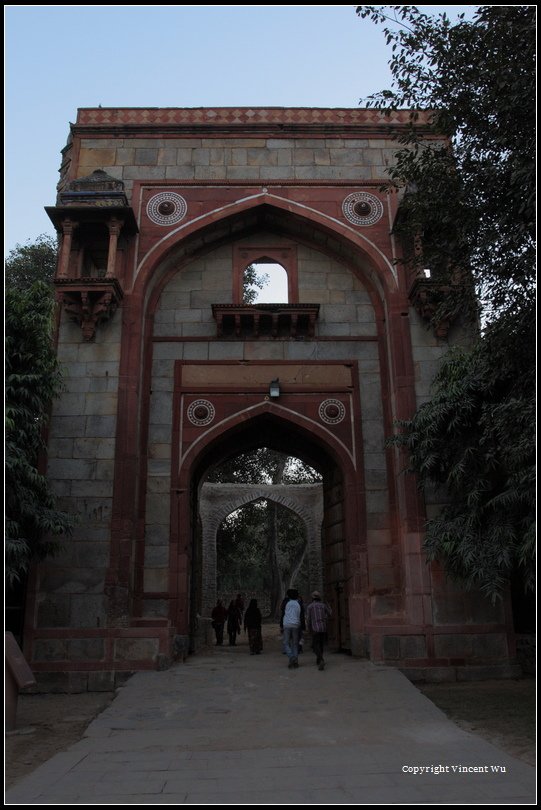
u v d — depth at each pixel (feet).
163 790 13.94
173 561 30.48
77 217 32.32
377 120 35.99
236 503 56.90
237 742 18.34
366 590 30.40
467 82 21.04
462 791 13.42
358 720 20.44
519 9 19.93
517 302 20.66
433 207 22.63
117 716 21.27
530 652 28.25
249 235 36.04
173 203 34.40
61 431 30.60
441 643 28.02
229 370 33.42
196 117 35.83
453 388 26.09
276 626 68.39
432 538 25.85
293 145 35.58
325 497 37.91
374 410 33.12
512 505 23.06
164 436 32.37
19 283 50.31
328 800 12.97
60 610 28.22
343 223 34.19
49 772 15.53
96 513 29.55
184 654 29.76
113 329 32.12
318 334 34.27
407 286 32.86
